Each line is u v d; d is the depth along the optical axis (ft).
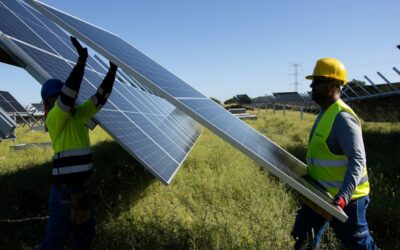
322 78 11.89
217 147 36.37
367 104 77.97
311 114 128.47
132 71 9.84
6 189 20.03
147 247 14.03
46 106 11.92
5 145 41.29
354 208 11.38
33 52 14.25
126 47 17.49
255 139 15.60
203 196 20.74
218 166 27.25
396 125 63.05
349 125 11.12
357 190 11.44
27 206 18.45
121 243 14.05
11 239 15.34
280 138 43.98
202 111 12.42
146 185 22.06
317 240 13.04
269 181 23.22
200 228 14.94
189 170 26.32
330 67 11.84
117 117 16.92
